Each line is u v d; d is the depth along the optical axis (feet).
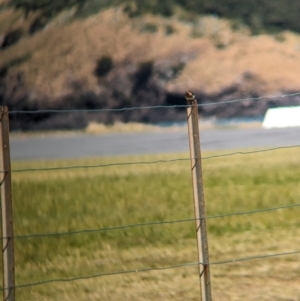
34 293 112.27
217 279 112.98
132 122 591.78
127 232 159.84
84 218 188.75
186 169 274.57
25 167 352.28
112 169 278.87
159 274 119.34
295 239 146.10
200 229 78.74
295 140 386.32
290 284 109.70
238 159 283.79
